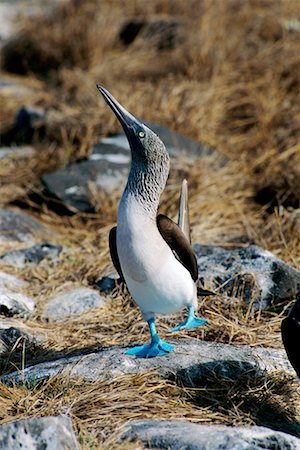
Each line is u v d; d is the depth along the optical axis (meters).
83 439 8.04
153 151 9.03
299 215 14.09
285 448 8.04
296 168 15.93
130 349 9.64
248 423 8.68
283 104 18.89
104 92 9.35
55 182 15.44
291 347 8.76
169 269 9.08
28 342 10.80
